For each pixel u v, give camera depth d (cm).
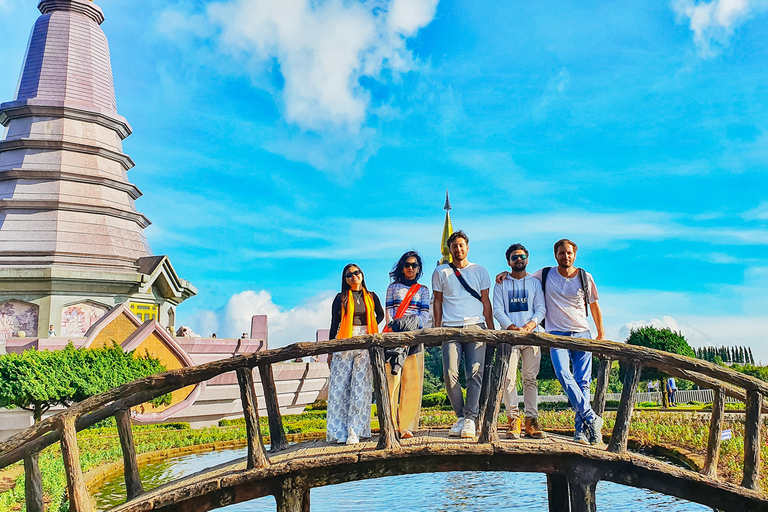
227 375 3089
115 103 4241
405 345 670
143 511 628
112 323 2789
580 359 790
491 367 704
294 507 640
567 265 802
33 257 3472
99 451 1905
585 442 723
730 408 2805
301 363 3453
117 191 3906
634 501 1193
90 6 4203
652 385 3778
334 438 761
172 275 3744
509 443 672
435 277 817
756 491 638
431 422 2406
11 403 1798
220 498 641
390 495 1301
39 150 3747
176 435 2412
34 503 678
